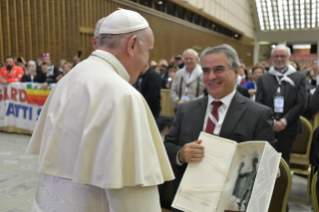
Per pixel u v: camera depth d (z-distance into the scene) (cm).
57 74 536
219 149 129
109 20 97
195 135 156
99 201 85
